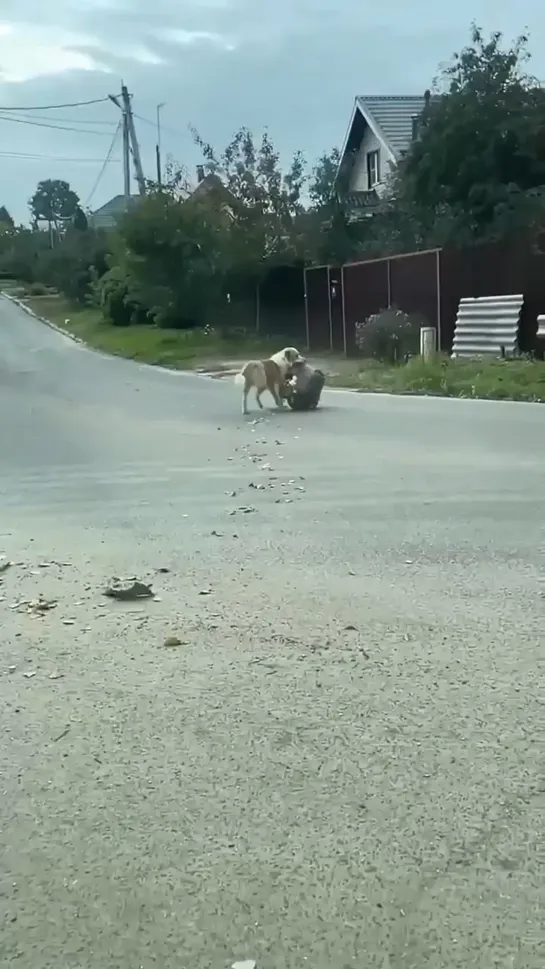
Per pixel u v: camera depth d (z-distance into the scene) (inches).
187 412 781.3
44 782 181.8
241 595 289.0
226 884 149.0
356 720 202.2
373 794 173.2
